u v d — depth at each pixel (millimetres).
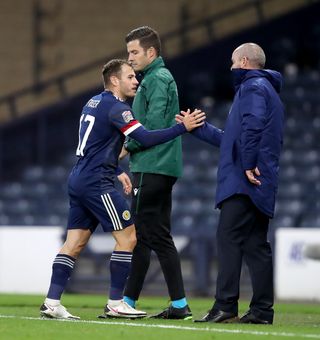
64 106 82938
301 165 72625
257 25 84125
